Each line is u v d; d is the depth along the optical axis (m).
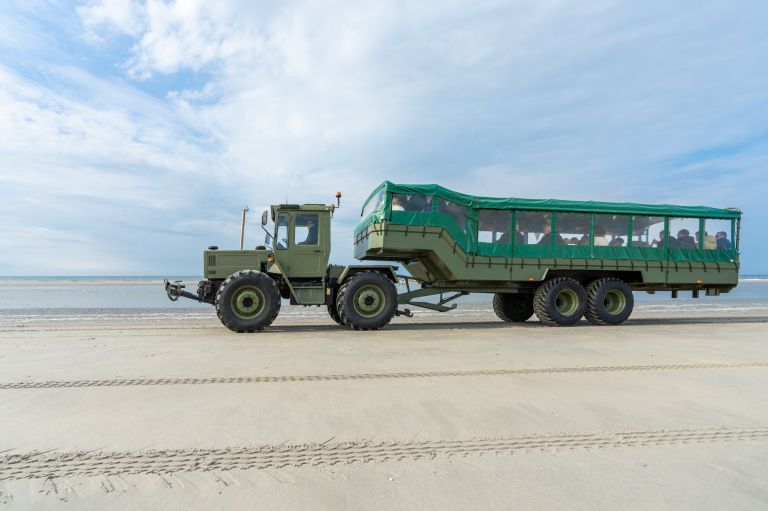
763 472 2.44
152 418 3.28
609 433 3.02
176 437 2.91
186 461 2.54
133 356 5.75
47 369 4.91
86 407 3.54
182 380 4.43
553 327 9.79
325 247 9.19
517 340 7.46
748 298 25.55
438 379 4.52
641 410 3.54
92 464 2.50
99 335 7.88
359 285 8.96
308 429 3.06
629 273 10.62
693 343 7.14
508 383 4.37
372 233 9.34
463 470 2.44
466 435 2.96
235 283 8.41
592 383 4.38
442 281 10.00
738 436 2.99
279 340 7.39
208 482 2.29
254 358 5.62
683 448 2.77
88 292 29.80
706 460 2.60
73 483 2.27
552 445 2.80
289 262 9.09
